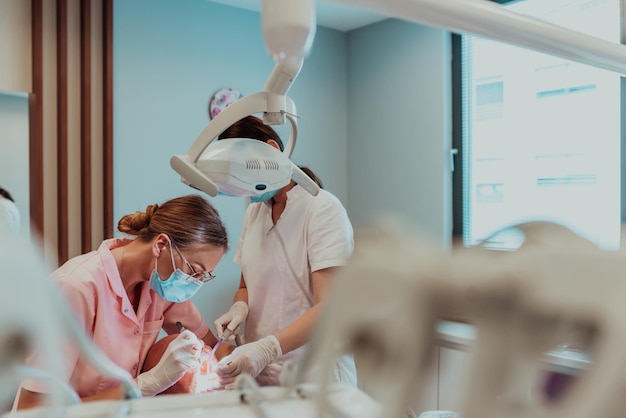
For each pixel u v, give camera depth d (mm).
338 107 3723
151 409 496
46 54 2645
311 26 281
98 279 1323
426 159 3236
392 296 218
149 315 1562
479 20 381
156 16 2969
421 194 3270
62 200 2664
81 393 998
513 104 2895
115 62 2828
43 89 2623
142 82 2922
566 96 2674
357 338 225
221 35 3221
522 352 209
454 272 212
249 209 1878
